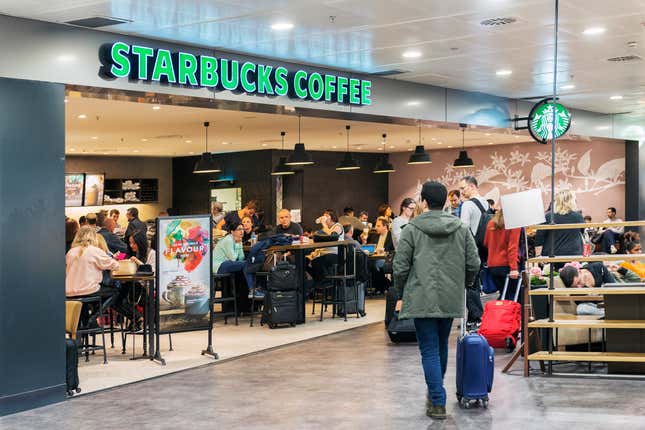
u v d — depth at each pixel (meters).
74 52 7.74
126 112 13.26
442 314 5.61
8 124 6.53
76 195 23.08
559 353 7.00
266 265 10.90
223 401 6.42
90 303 8.91
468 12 7.89
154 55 8.51
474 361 5.93
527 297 7.00
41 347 6.66
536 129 13.80
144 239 12.11
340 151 23.22
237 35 8.63
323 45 9.33
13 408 6.41
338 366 7.78
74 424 5.90
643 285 7.04
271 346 9.09
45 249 6.78
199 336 10.01
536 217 7.34
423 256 5.68
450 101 13.24
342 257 11.48
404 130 17.14
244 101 9.62
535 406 5.94
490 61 10.73
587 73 11.98
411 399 6.30
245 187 22.44
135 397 6.70
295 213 22.16
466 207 9.30
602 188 20.31
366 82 11.49
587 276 7.54
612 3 7.66
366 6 7.51
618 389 6.45
